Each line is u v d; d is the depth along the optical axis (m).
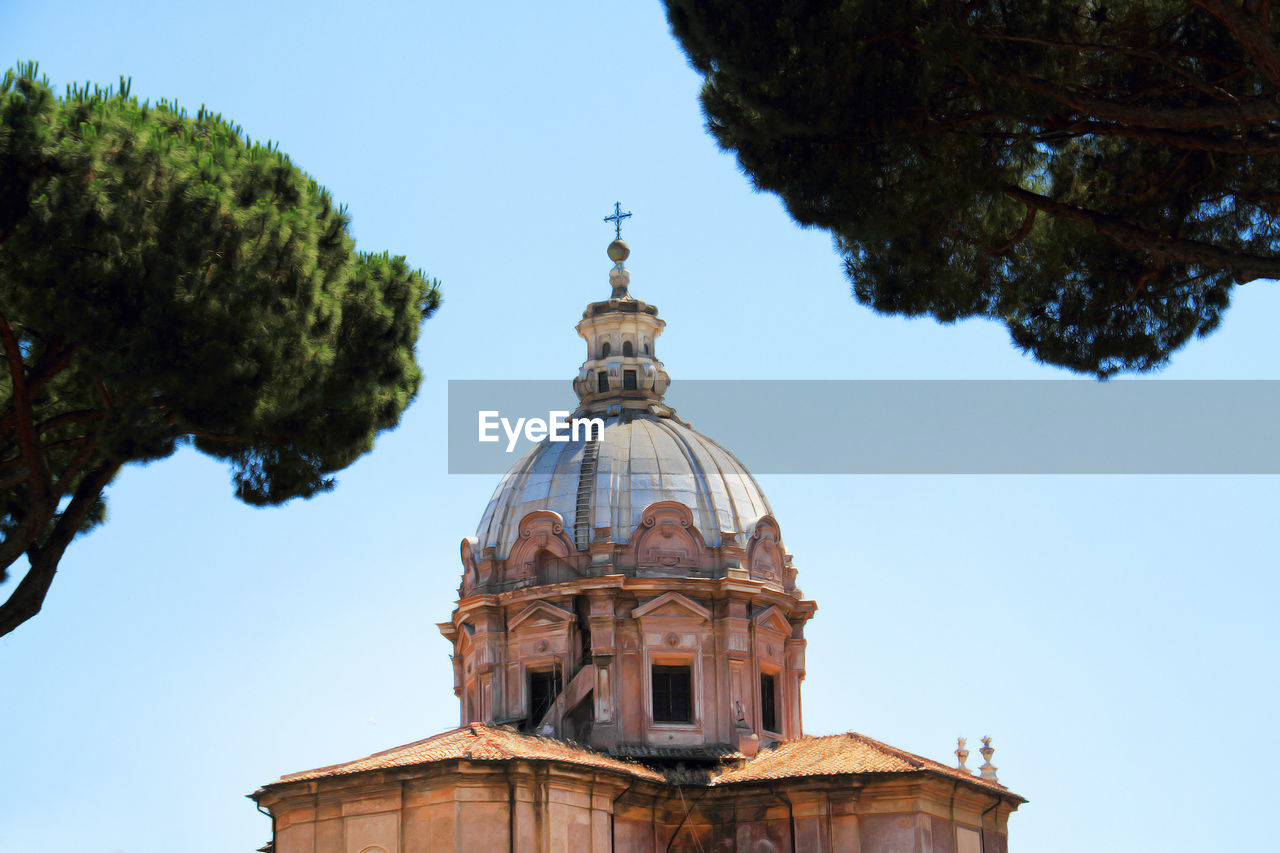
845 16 57.12
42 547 65.44
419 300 74.62
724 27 58.12
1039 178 67.94
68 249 60.03
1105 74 60.88
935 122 60.41
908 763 103.56
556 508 119.38
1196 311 67.25
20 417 63.81
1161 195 64.00
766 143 61.59
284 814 100.62
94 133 61.59
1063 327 67.38
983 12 57.81
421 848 96.38
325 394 68.62
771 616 117.38
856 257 67.44
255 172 66.19
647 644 113.50
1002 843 108.56
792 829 103.56
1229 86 61.31
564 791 99.19
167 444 63.38
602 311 130.62
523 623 114.69
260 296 62.94
